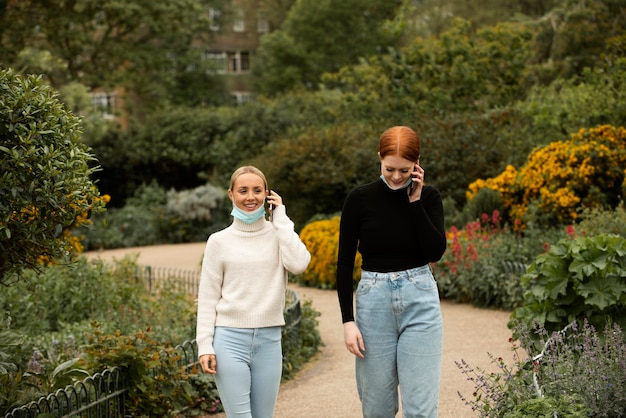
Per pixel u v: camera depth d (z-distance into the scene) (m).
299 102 27.83
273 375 3.90
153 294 10.41
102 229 21.98
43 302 8.47
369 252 3.75
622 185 11.59
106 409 4.95
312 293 12.19
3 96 4.21
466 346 7.72
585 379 4.22
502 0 30.73
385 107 18.34
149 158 25.67
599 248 5.87
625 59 14.89
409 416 3.68
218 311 3.88
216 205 24.00
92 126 24.20
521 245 10.35
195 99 37.72
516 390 4.26
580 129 12.91
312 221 15.92
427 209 3.74
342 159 16.53
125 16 26.67
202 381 5.79
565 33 19.98
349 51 39.94
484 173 15.13
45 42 27.08
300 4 40.16
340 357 7.59
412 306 3.67
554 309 6.04
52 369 5.44
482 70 18.41
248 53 45.66
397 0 40.41
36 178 4.26
